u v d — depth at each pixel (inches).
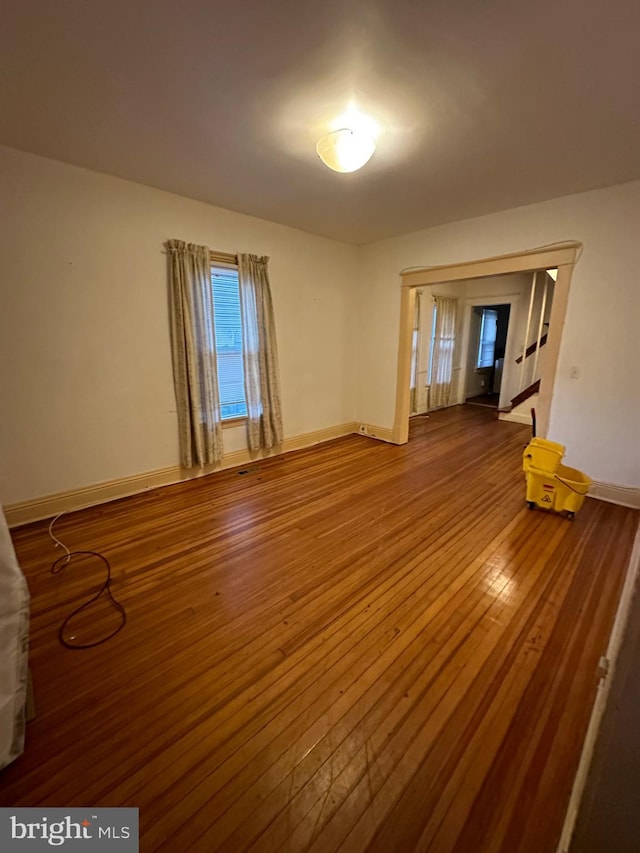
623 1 49.3
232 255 139.6
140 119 79.0
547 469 111.5
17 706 46.8
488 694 56.6
